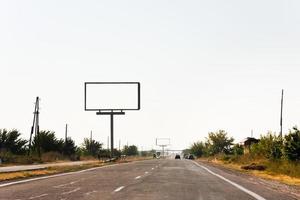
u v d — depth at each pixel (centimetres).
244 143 7512
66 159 7131
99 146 9862
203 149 13062
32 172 3036
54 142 7331
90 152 9612
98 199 1359
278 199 1439
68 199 1355
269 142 5025
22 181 2189
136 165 4950
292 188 1903
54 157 6750
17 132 6184
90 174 2909
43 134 7325
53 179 2358
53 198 1380
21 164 5028
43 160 6131
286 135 3609
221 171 3494
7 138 6081
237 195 1548
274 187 1944
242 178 2589
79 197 1414
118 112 6994
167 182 2141
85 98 7038
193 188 1811
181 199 1385
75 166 4312
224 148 10975
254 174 3294
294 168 3170
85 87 7044
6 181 2184
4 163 4953
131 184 1994
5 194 1506
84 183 2050
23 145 6219
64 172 3219
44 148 7219
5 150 5747
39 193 1545
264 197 1495
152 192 1605
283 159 3716
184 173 3064
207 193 1600
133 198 1396
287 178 2831
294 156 3516
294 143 3531
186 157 14438
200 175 2836
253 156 5297
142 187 1825
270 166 3888
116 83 7012
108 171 3369
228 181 2291
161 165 4938
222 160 7219
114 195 1485
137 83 6988
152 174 2903
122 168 4006
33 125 6388
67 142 7800
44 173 2995
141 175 2773
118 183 2055
